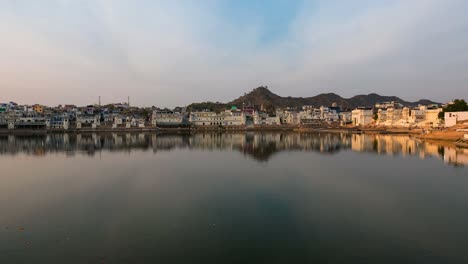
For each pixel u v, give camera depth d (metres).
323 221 27.05
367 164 58.41
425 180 43.19
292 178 45.28
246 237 23.62
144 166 57.50
